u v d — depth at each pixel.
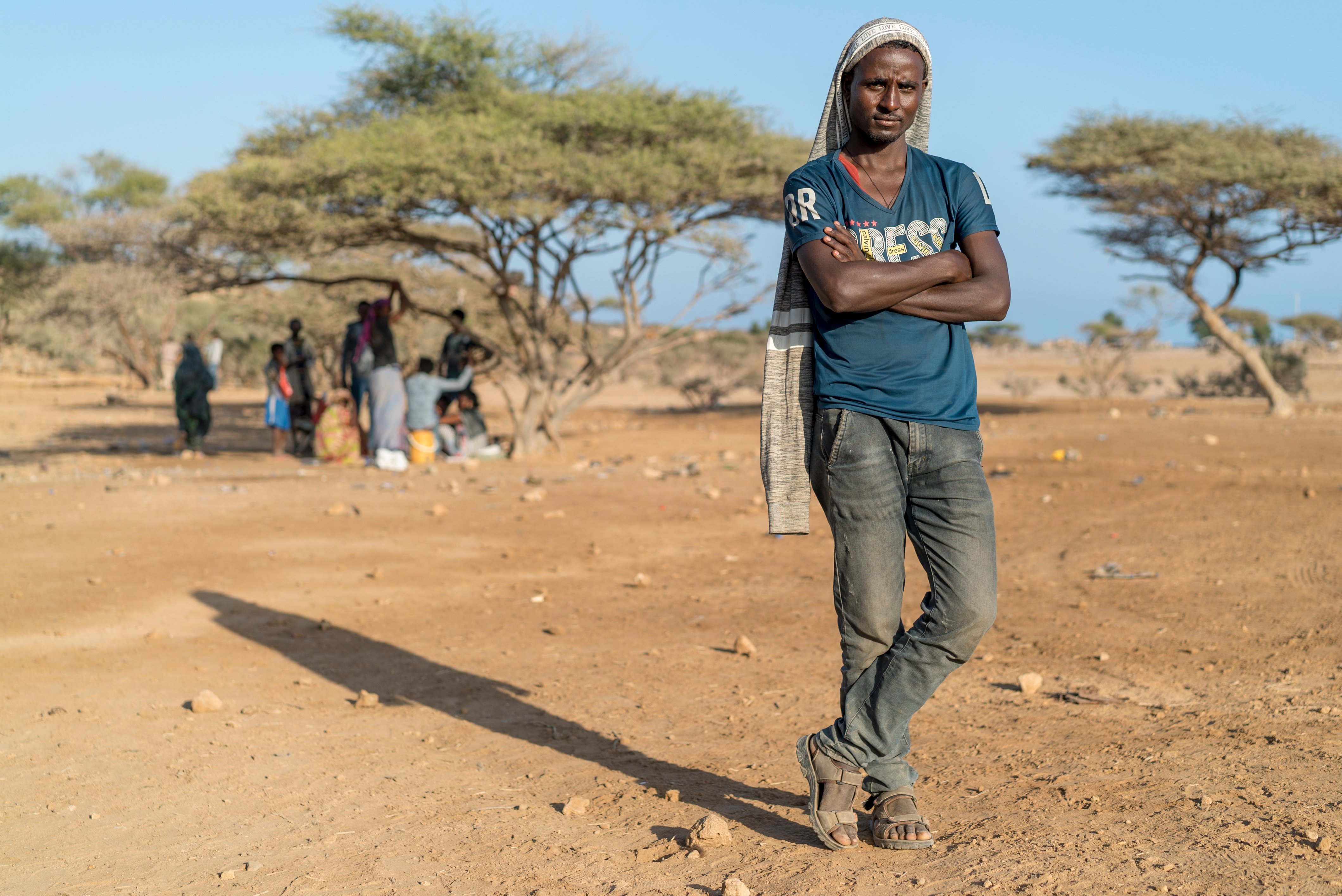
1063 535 9.02
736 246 16.77
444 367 17.47
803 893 2.57
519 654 5.73
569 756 4.00
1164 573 7.17
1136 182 22.67
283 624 6.47
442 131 15.05
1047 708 4.31
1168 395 37.62
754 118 16.77
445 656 5.71
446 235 21.06
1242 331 53.62
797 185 2.77
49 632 6.21
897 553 2.74
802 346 2.84
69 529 9.66
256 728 4.44
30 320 44.00
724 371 39.06
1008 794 3.25
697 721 4.42
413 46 16.64
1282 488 11.20
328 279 26.06
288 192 15.13
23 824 3.39
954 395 2.68
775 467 2.85
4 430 23.72
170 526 9.88
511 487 13.32
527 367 17.80
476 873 2.87
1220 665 4.85
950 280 2.63
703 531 10.06
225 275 17.66
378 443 15.23
